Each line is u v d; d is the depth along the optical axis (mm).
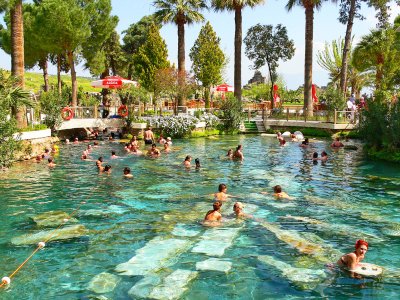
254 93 63906
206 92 44375
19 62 21141
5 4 19094
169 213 11438
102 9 35531
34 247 8969
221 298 6762
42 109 27688
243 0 35500
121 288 7113
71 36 32312
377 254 8586
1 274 7695
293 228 10164
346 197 13219
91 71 39812
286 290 7023
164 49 40688
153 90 40469
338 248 8859
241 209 11234
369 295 6844
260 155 22578
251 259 8273
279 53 47969
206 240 9336
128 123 31281
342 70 34750
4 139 17719
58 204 12391
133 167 18672
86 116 31250
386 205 12258
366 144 24109
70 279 7484
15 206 12141
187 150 24516
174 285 7195
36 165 19031
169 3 36938
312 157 21766
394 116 20516
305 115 34156
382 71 33531
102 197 13234
